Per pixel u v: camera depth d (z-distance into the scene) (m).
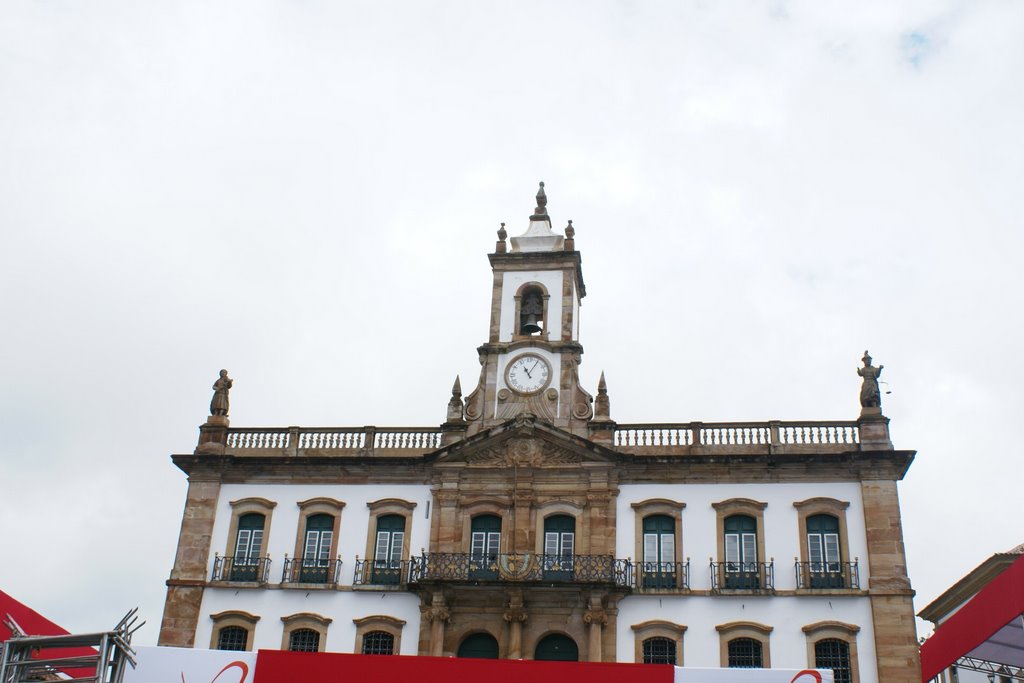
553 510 36.91
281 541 37.97
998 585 21.98
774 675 25.98
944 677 42.66
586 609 34.84
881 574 34.22
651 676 26.19
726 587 34.94
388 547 37.56
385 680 26.30
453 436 38.66
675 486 36.69
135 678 26.64
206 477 39.22
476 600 35.75
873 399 36.62
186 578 37.59
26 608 22.98
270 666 26.61
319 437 39.75
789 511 35.72
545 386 39.00
